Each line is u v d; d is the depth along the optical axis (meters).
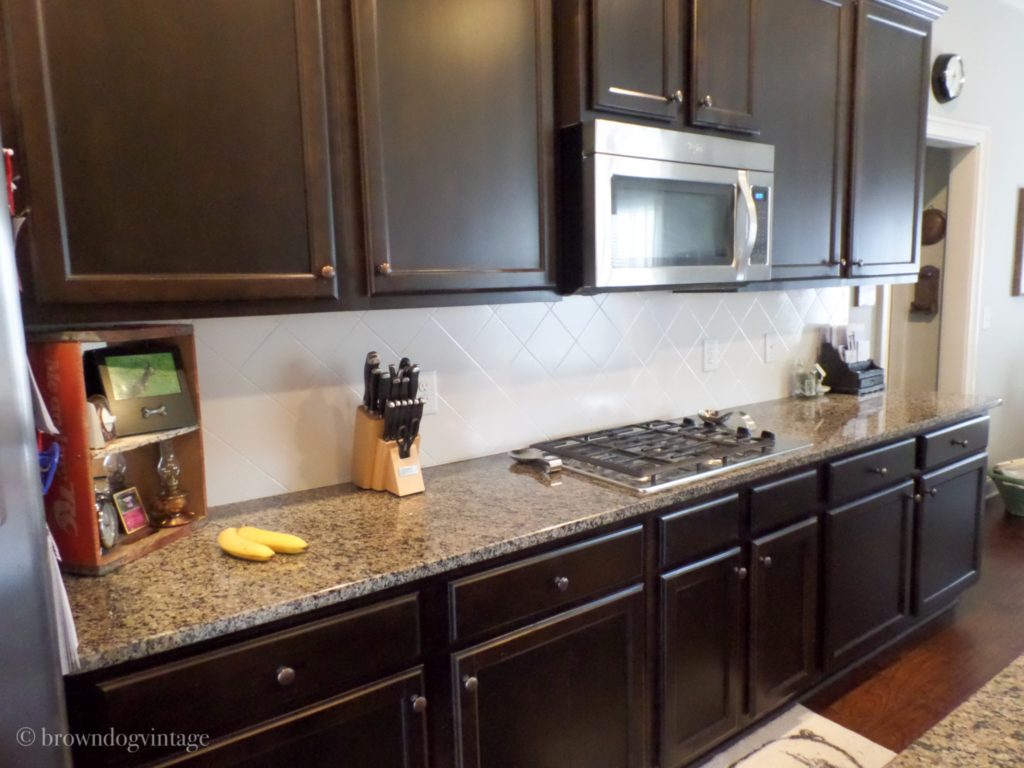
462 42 1.53
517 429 2.12
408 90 1.46
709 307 2.60
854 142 2.39
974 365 3.82
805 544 2.05
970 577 2.78
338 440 1.79
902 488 2.37
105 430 1.26
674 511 1.71
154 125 1.19
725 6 1.94
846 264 2.46
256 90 1.29
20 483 0.84
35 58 1.07
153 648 1.04
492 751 1.44
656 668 1.73
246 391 1.65
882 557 2.34
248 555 1.30
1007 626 2.70
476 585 1.37
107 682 1.02
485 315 2.02
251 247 1.31
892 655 2.52
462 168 1.56
